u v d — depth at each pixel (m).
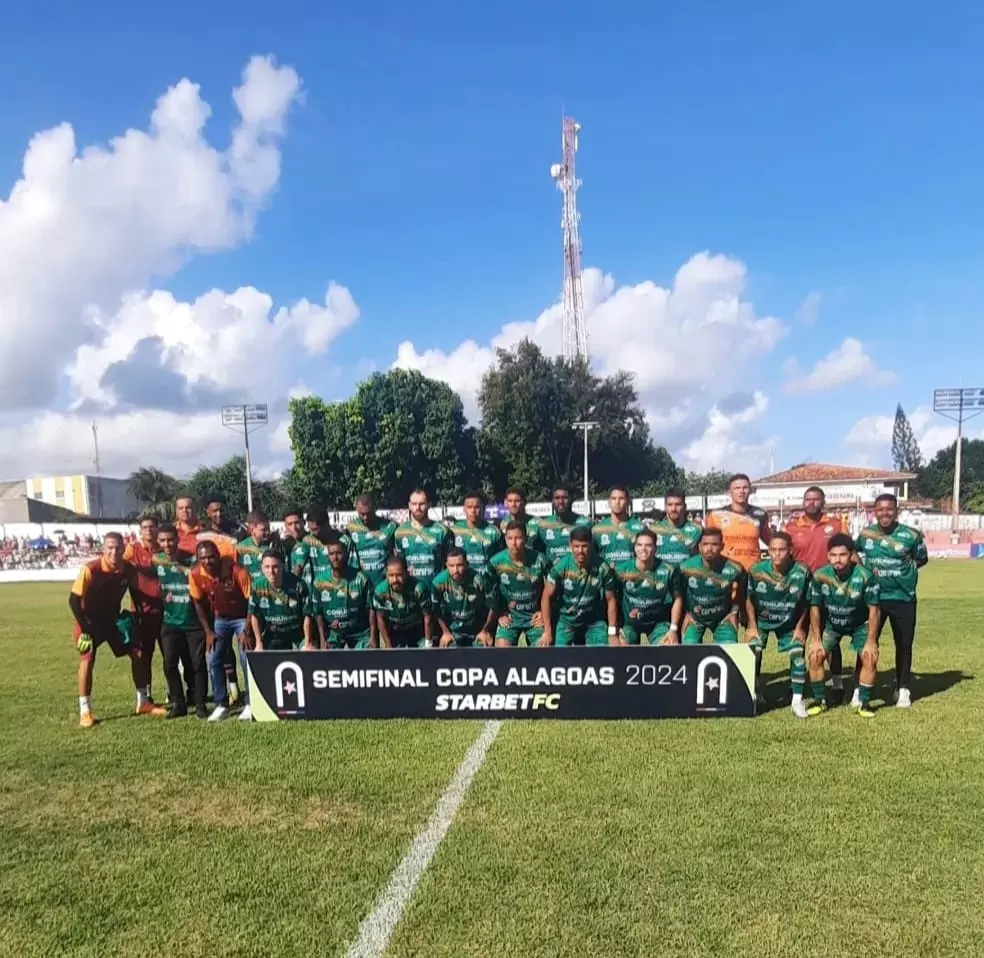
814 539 7.64
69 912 3.45
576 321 55.75
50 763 5.50
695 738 5.64
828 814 4.23
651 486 54.91
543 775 4.93
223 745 5.82
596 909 3.32
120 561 6.89
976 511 53.28
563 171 54.06
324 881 3.64
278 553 7.52
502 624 7.37
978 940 3.05
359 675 6.38
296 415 50.34
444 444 51.06
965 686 7.10
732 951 3.00
